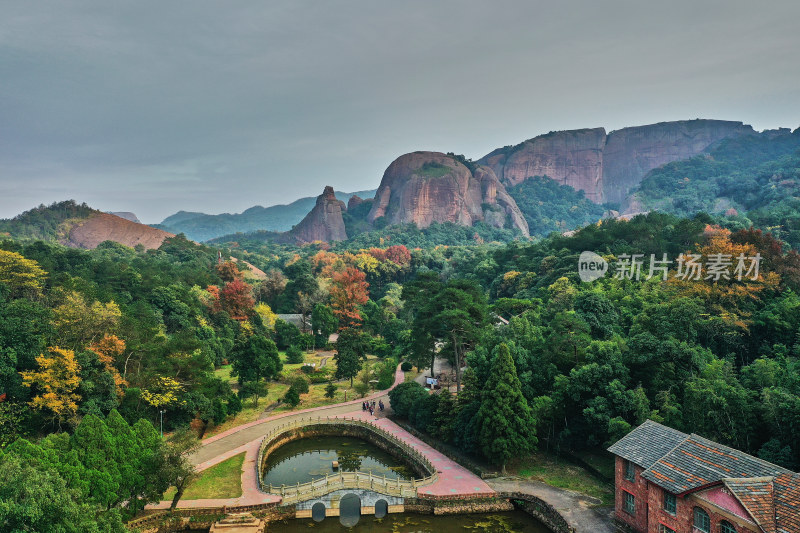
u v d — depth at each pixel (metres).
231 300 129.12
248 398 89.19
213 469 60.00
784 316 70.25
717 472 37.50
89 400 60.22
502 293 145.12
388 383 94.88
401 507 53.28
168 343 73.38
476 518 51.69
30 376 58.00
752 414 49.09
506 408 56.75
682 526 38.38
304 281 155.75
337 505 52.81
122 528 36.72
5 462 31.67
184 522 49.38
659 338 63.62
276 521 51.72
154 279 121.81
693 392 51.97
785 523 32.00
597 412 57.09
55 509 30.55
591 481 55.47
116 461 45.94
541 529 49.38
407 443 68.12
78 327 69.94
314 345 129.75
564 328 68.44
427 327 79.88
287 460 67.00
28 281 88.25
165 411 69.06
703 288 79.38
